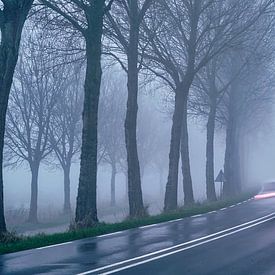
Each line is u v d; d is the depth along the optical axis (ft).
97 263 41.42
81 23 85.66
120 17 96.89
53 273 37.22
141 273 37.32
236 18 103.40
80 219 72.13
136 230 66.08
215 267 39.91
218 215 88.63
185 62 118.83
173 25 106.11
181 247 50.39
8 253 47.73
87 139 73.46
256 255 45.68
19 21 58.70
